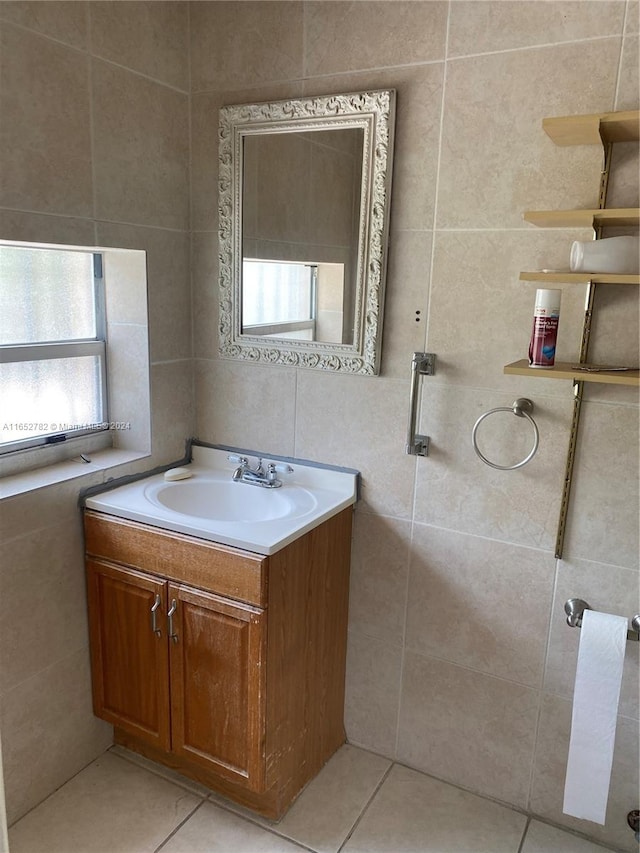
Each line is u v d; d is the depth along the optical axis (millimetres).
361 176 1783
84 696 2020
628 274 1441
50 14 1603
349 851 1781
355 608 2076
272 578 1654
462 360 1789
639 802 1771
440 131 1703
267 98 1912
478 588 1881
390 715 2092
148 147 1923
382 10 1714
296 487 2049
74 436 2051
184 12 1970
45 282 1908
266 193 1946
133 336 2049
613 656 1587
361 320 1868
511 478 1780
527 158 1625
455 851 1789
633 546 1666
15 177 1576
